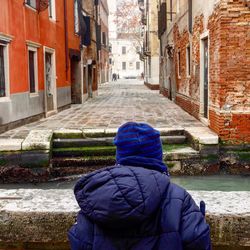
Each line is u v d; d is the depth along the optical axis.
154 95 25.84
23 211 3.22
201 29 11.47
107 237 1.75
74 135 9.77
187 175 8.65
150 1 32.56
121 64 82.00
